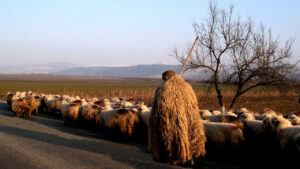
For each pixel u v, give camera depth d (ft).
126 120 38.88
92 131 46.68
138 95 131.03
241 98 118.52
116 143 36.27
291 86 48.37
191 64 54.19
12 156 26.81
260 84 49.75
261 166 24.80
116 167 22.57
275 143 26.73
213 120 35.09
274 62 49.19
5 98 133.49
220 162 25.71
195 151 20.16
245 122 33.96
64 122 54.34
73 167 22.82
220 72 54.19
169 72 21.83
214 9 52.80
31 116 67.56
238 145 27.07
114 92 143.74
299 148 22.62
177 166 22.68
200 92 132.98
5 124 50.78
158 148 20.29
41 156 26.71
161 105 20.18
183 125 19.72
